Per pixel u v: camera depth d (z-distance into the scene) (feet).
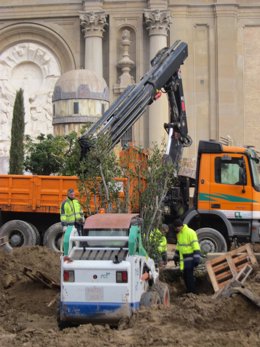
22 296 48.96
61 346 34.12
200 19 139.54
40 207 74.33
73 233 39.47
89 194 52.49
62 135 100.94
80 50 140.15
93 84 103.40
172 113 73.61
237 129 138.21
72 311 38.24
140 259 39.52
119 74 139.44
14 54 143.84
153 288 42.52
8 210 75.05
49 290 50.06
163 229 51.34
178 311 39.19
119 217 40.45
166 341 34.27
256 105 138.72
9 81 144.05
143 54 138.51
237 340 34.63
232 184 66.59
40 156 99.55
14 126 104.47
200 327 38.06
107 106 106.22
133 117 65.51
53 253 62.69
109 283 37.91
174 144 72.79
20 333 37.83
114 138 63.26
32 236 74.18
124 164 51.78
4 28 141.69
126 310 37.81
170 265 58.75
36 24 141.18
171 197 68.69
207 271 51.42
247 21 139.74
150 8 136.15
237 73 139.33
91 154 51.72
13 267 55.01
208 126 138.51
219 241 65.77
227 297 42.86
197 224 67.62
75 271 38.14
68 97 102.73
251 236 66.28
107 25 139.64
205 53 139.23
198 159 67.56
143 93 66.95
